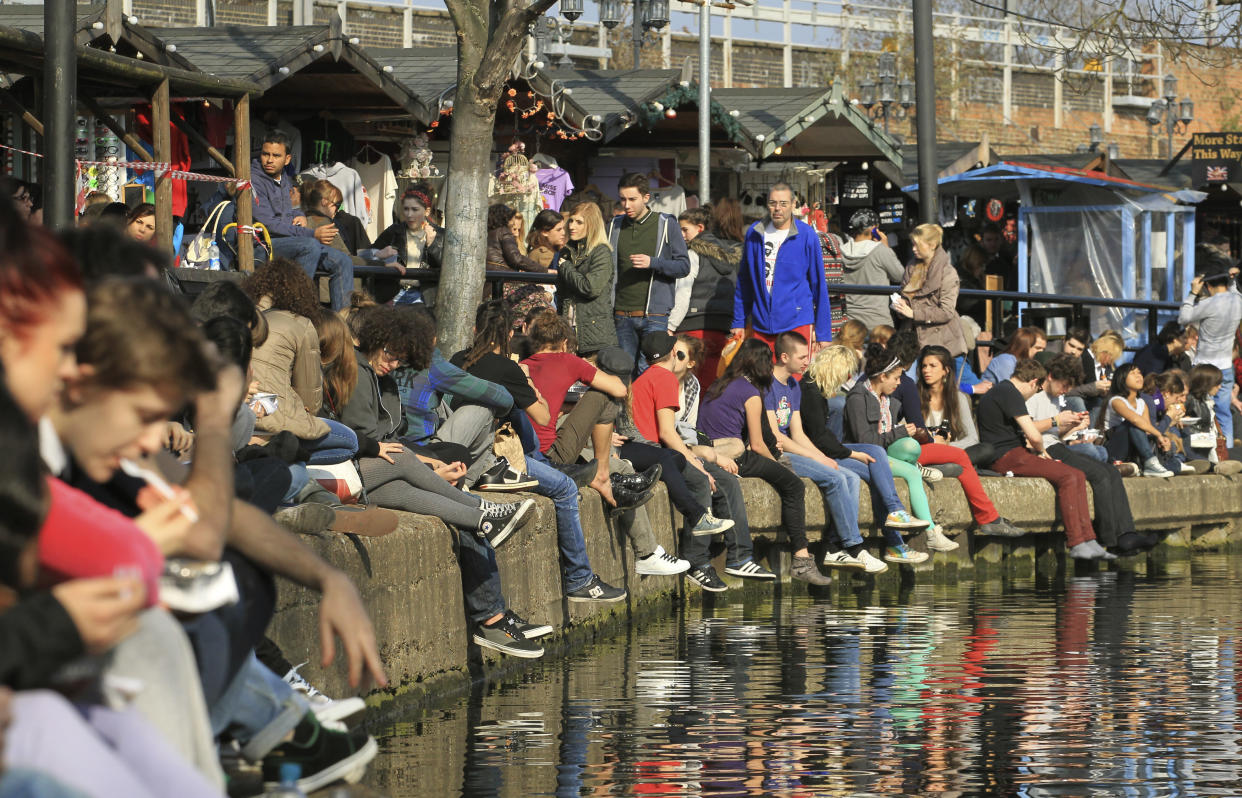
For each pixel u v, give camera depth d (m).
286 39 23.97
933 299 24.59
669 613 18.23
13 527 4.83
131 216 16.84
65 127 12.73
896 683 13.34
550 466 15.50
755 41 56.91
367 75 24.70
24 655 4.80
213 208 19.30
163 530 6.00
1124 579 22.47
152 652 5.64
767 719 11.73
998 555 23.91
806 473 20.83
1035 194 42.06
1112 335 28.48
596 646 15.56
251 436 11.41
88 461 5.70
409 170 28.48
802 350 20.84
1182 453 28.05
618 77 31.23
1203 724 11.56
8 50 16.25
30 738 4.65
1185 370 29.53
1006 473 24.45
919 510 21.89
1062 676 13.64
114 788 4.72
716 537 19.91
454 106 19.78
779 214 22.22
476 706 12.30
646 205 21.59
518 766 10.13
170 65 20.89
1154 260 42.56
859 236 27.02
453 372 14.62
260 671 7.41
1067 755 10.51
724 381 20.19
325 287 18.70
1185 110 63.22
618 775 9.90
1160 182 46.81
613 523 17.23
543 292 21.19
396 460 12.95
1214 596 20.11
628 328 21.59
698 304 23.38
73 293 5.17
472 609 13.65
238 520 6.73
